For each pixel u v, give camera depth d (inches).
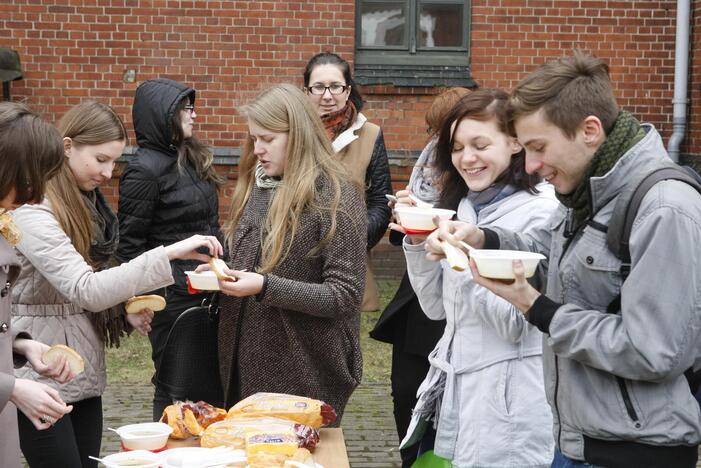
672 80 400.2
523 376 123.0
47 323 134.0
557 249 103.0
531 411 122.8
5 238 109.6
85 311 138.6
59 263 129.0
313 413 117.9
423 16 398.9
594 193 95.7
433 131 165.9
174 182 191.2
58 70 383.6
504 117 123.9
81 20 382.6
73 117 137.9
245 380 136.3
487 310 119.2
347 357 140.4
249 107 136.5
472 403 123.7
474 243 112.8
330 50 388.8
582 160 96.3
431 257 106.0
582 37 395.9
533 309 97.4
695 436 95.5
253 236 139.3
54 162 105.8
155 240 192.5
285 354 135.8
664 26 397.7
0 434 111.7
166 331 188.7
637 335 90.7
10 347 110.2
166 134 190.5
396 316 174.2
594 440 98.0
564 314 95.7
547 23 394.6
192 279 128.6
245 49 387.5
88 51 383.9
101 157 138.2
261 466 102.0
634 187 93.6
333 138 215.6
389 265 401.7
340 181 137.5
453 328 127.4
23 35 381.7
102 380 141.6
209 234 196.9
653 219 91.0
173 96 190.5
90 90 384.8
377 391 269.9
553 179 98.7
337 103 214.7
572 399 98.4
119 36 384.5
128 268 129.4
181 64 386.9
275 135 135.5
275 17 386.9
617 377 96.0
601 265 95.8
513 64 395.5
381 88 391.2
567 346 95.5
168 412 120.3
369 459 218.1
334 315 133.3
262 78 389.1
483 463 122.4
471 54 395.5
